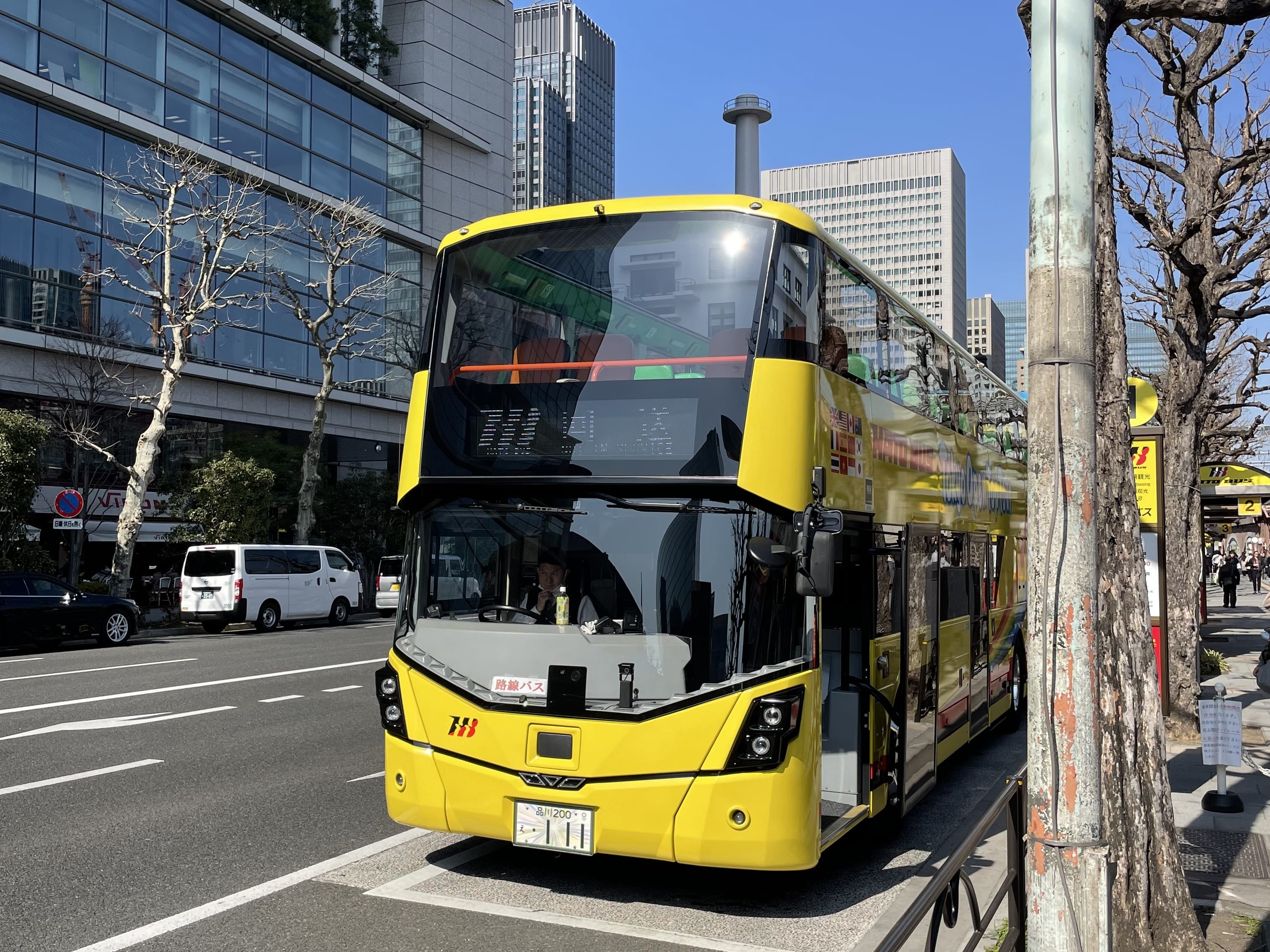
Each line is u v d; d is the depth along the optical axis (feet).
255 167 116.57
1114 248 18.03
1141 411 41.27
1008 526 42.24
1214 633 86.43
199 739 36.50
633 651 19.52
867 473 24.16
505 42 165.68
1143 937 16.69
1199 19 17.84
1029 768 12.50
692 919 19.39
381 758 33.37
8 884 20.58
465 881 21.33
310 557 93.97
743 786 18.52
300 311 107.76
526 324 21.97
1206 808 28.43
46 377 93.81
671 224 21.47
